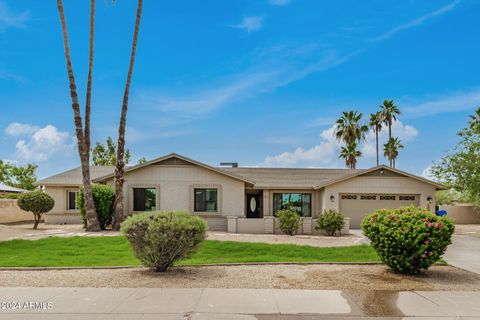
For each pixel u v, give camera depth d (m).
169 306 6.43
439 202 34.28
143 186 22.89
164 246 8.94
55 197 26.58
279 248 13.99
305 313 6.13
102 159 45.19
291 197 27.11
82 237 16.62
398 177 24.91
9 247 13.98
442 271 9.66
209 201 23.11
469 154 21.64
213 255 12.76
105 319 5.82
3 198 29.84
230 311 6.19
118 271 9.41
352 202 25.16
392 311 6.25
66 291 7.39
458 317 5.98
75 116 19.83
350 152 51.62
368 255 12.54
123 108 21.06
